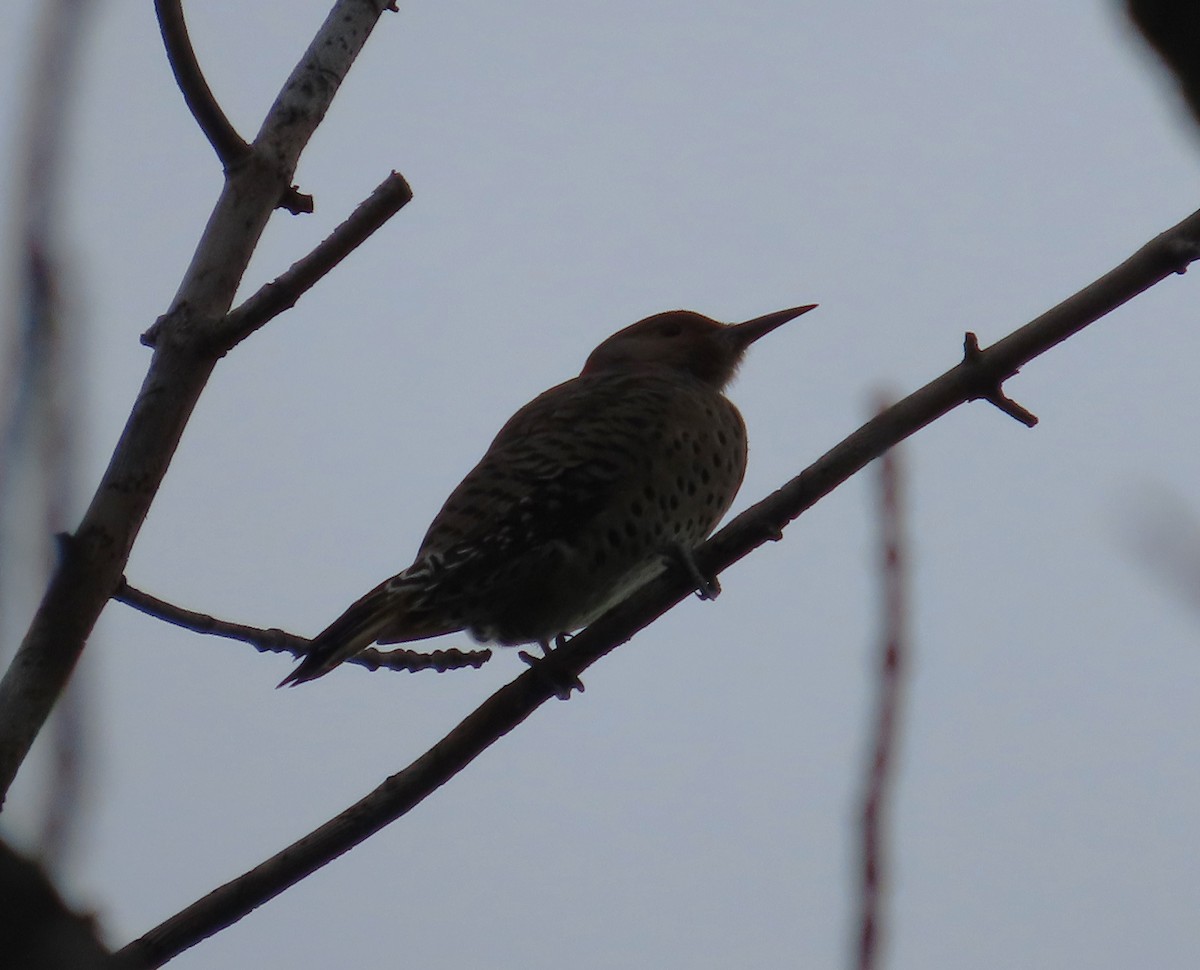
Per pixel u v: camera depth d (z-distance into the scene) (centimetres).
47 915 479
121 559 769
